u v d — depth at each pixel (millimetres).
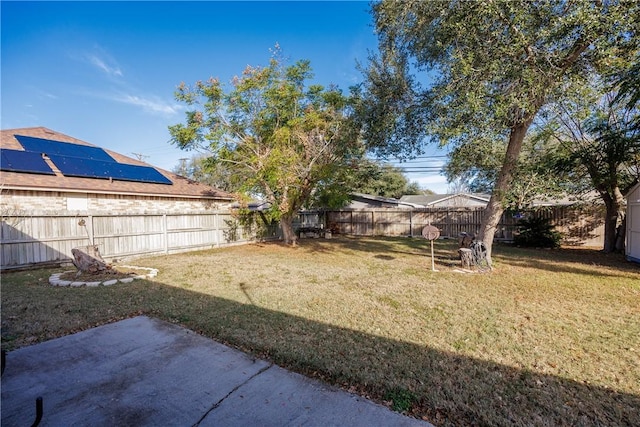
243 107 11344
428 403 2445
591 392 2594
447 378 2791
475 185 13922
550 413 2326
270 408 2383
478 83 5727
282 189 11312
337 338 3639
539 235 11773
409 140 8820
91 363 3070
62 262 8250
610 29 4949
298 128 10961
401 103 8383
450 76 6500
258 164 11297
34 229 7801
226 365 3037
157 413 2330
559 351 3314
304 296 5387
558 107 6230
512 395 2547
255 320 4215
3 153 9250
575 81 5371
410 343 3510
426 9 6668
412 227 16734
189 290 5781
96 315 4422
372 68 8758
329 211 19031
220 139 11234
